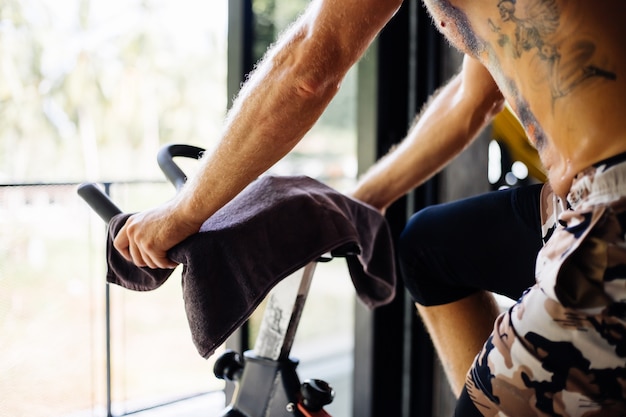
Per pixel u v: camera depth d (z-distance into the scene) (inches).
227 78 83.3
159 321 141.2
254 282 41.3
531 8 37.1
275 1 84.6
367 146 97.7
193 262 40.8
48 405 95.5
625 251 33.4
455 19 41.0
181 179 46.8
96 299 103.5
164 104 172.2
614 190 34.2
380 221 50.0
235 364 51.4
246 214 43.2
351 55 38.3
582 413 34.8
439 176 98.4
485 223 50.2
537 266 37.2
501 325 37.4
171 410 107.5
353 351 102.7
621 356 33.7
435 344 55.9
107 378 102.0
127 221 43.9
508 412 36.5
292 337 48.5
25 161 154.6
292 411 47.1
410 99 99.1
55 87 157.5
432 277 53.3
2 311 89.1
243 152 39.1
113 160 169.6
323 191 46.7
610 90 35.3
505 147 99.9
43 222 90.0
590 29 35.8
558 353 34.4
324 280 117.7
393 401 102.7
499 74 39.9
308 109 38.6
